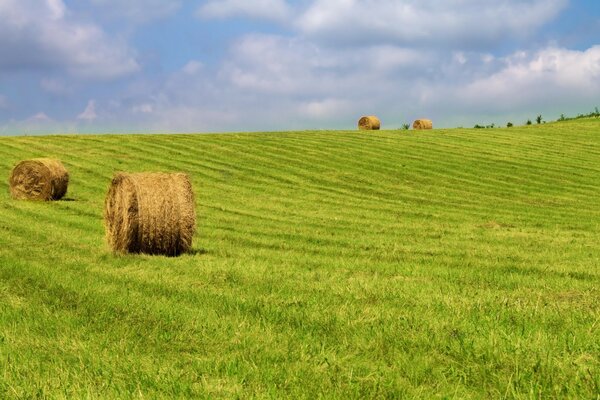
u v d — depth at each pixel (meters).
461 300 8.74
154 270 11.55
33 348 6.62
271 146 40.91
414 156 39.31
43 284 9.93
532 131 53.84
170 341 6.88
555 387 5.14
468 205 27.00
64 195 25.94
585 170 36.34
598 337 6.61
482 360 6.02
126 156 36.34
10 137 42.12
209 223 20.30
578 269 12.15
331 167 35.56
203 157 36.91
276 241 16.48
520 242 16.89
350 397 5.16
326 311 8.07
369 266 12.31
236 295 9.16
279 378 5.59
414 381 5.53
